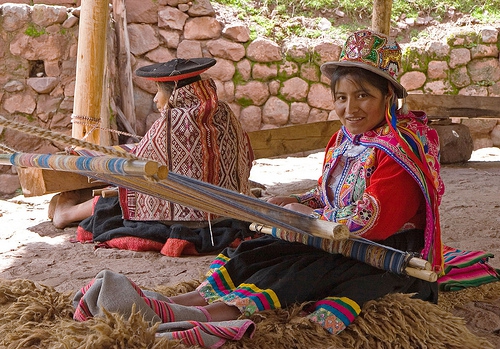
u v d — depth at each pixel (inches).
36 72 310.5
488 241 175.3
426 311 99.7
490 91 419.8
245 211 83.4
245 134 181.2
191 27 376.8
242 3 410.3
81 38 199.0
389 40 98.1
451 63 416.8
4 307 101.0
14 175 299.9
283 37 400.5
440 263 101.0
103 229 173.3
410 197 96.3
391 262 95.7
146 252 165.0
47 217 211.9
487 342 98.3
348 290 96.3
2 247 173.5
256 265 102.9
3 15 301.0
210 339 87.4
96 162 70.4
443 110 348.5
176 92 166.7
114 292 90.4
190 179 76.8
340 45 397.4
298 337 92.1
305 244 104.7
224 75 383.2
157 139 164.9
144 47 368.2
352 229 94.6
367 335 95.1
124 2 353.7
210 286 102.0
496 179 295.3
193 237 162.7
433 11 442.6
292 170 329.4
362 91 97.7
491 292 121.1
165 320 92.0
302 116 396.8
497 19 436.8
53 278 142.7
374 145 98.1
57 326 92.5
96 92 199.9
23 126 64.9
